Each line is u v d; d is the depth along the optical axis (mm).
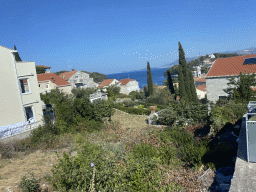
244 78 19344
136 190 6395
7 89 17656
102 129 19078
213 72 28000
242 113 14422
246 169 5840
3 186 8016
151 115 24281
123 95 68125
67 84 59406
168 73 57000
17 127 16422
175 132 13750
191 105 19219
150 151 9812
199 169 8594
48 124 17266
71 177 6328
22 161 11414
